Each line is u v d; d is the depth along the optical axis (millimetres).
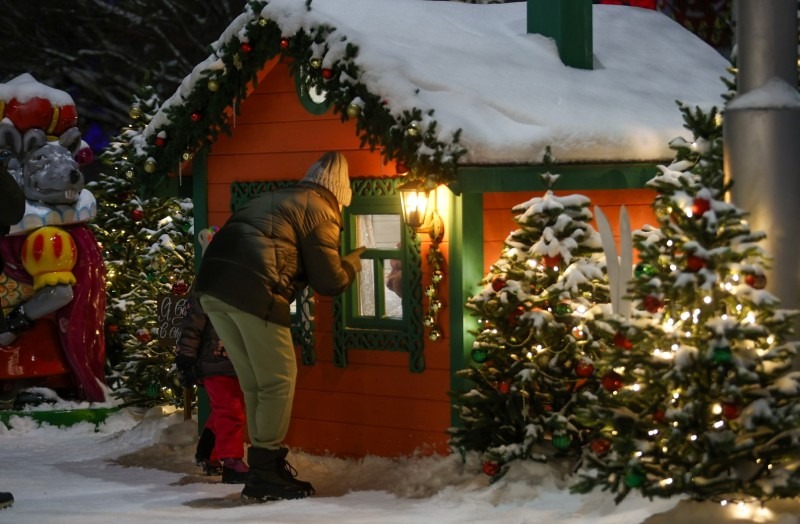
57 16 24297
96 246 12336
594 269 8102
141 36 24484
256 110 10086
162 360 12180
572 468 8055
